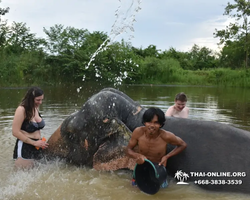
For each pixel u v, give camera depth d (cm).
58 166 454
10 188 369
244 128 670
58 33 3247
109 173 418
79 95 1568
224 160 364
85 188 372
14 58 2808
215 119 782
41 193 356
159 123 348
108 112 422
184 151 384
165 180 367
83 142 439
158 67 3503
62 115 841
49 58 3120
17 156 453
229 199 343
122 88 2316
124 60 3147
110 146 418
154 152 367
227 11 3581
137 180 354
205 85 3109
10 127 684
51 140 471
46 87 2452
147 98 1363
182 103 564
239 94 1731
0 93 1672
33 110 470
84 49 3247
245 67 3691
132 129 420
